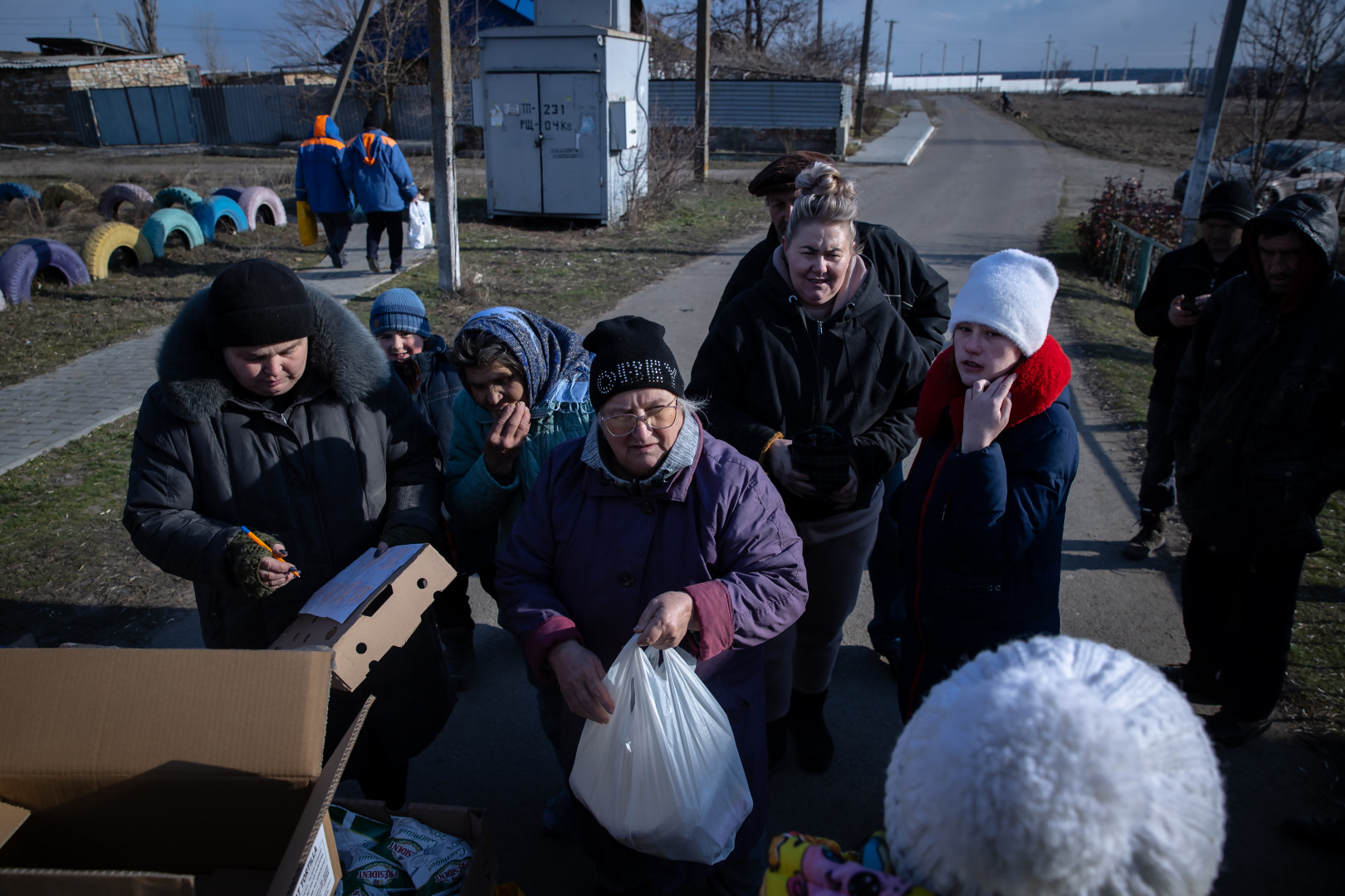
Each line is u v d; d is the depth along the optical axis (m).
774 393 2.44
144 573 3.94
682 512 1.90
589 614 1.95
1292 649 3.28
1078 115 49.31
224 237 11.67
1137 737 0.85
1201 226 3.56
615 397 1.77
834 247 2.29
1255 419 2.47
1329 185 14.30
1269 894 2.34
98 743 1.41
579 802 1.98
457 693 3.27
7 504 4.52
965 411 1.92
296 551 2.14
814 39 38.97
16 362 6.82
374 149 9.31
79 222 13.14
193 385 1.97
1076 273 10.98
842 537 2.51
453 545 2.45
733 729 1.96
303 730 1.40
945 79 156.62
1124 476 4.98
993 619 2.03
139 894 1.18
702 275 10.17
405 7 23.39
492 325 2.17
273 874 1.47
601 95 12.27
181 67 34.19
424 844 1.71
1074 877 0.80
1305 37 10.24
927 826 0.89
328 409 2.14
